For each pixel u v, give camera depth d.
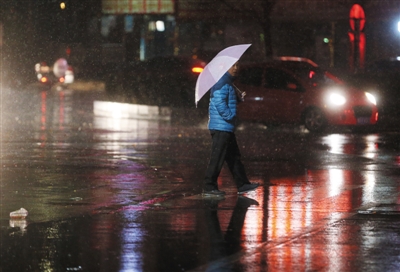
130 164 32.88
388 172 30.25
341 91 47.28
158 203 23.61
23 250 17.58
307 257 16.75
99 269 15.95
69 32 101.69
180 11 83.94
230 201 23.97
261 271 15.66
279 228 19.86
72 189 26.22
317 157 35.22
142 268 16.00
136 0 87.81
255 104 49.94
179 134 47.22
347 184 27.27
